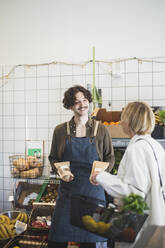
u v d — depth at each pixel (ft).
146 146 3.85
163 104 7.28
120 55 7.56
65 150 5.34
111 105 7.64
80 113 5.29
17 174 7.26
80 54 7.86
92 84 7.75
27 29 8.26
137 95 7.46
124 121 4.18
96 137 5.29
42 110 8.14
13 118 8.38
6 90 8.42
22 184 7.72
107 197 6.12
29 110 8.25
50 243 5.03
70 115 7.95
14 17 8.36
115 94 7.61
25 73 8.27
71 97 5.27
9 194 8.36
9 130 8.41
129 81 7.50
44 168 8.05
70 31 7.91
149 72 7.36
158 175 3.77
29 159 7.35
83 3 7.80
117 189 3.76
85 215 2.91
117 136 6.01
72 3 7.89
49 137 8.09
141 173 3.68
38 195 6.94
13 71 8.36
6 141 8.41
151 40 7.34
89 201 2.95
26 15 8.25
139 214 2.77
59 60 8.00
